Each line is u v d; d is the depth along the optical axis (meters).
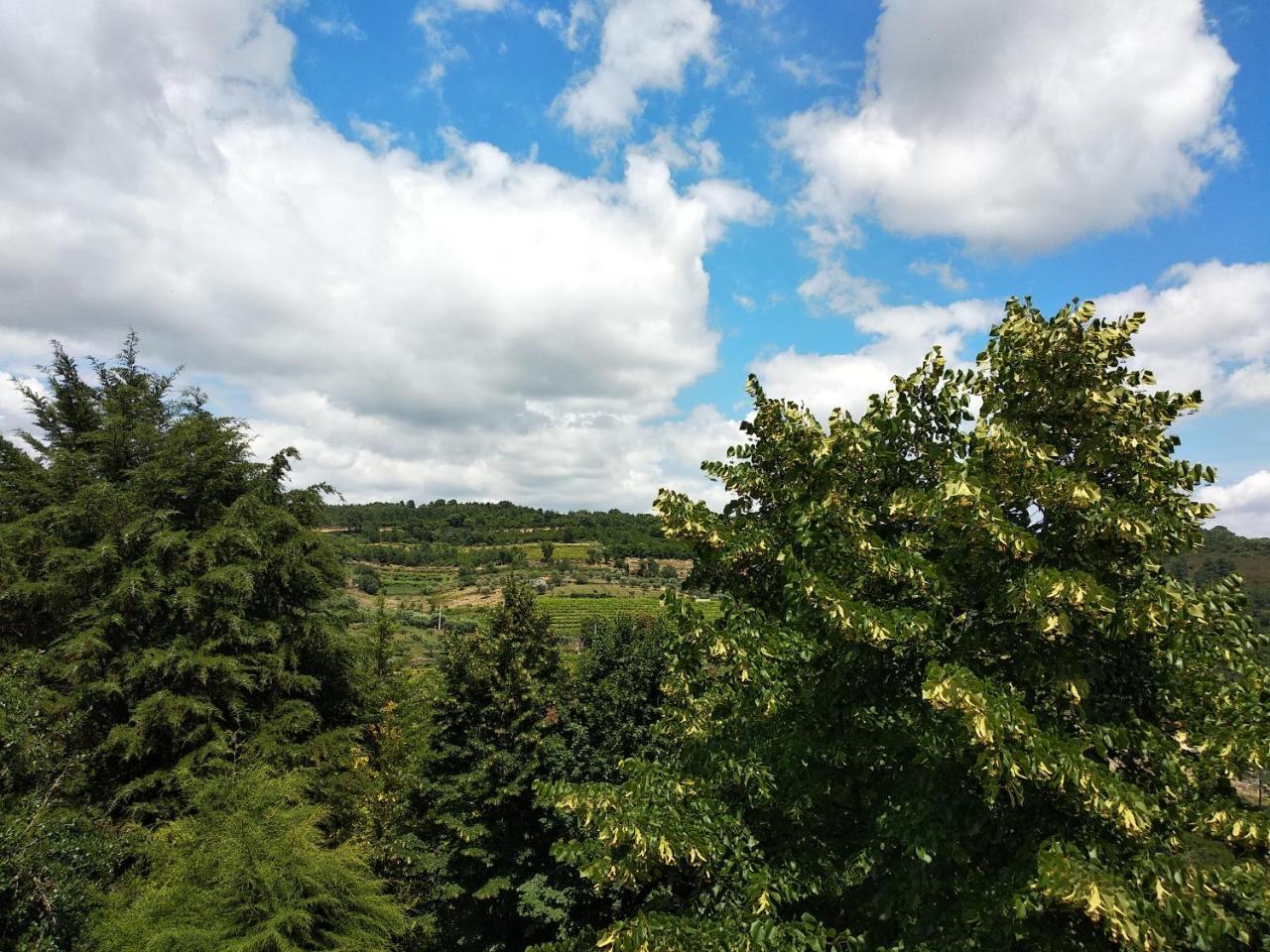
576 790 5.85
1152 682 4.90
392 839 15.51
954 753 4.52
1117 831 4.41
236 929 7.88
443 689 15.91
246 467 16.25
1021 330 5.38
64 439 15.99
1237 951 4.20
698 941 4.73
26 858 7.79
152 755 13.14
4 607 13.57
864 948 4.81
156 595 13.15
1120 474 5.12
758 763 5.73
